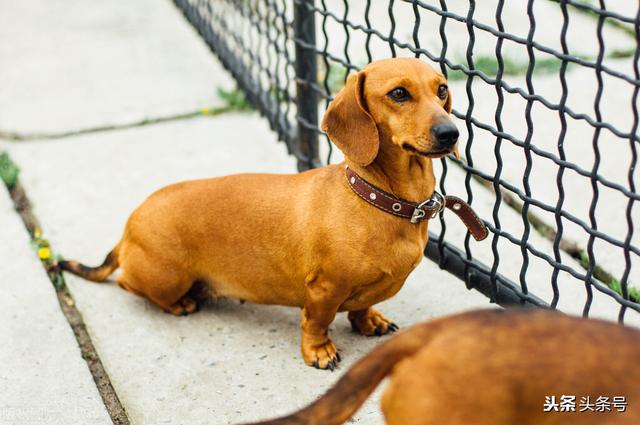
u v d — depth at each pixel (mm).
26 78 2689
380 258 1515
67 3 3402
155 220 1651
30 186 2125
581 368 1066
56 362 1617
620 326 1088
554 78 2531
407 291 1768
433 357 1104
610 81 2506
